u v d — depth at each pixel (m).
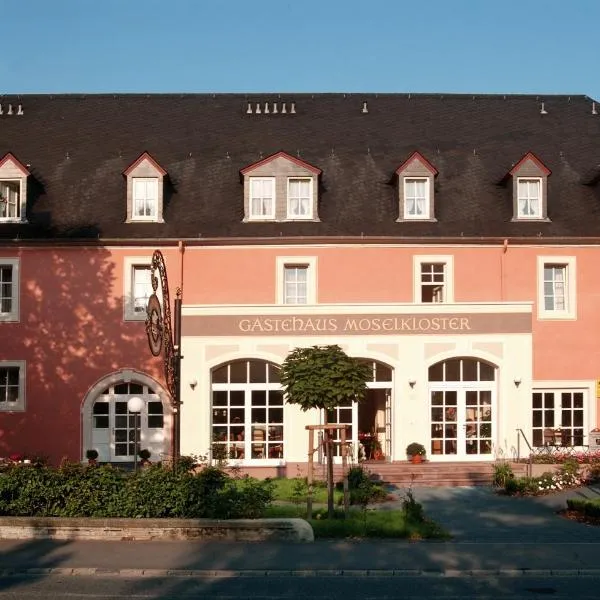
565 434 30.67
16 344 30.36
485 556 16.23
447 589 14.10
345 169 33.09
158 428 30.23
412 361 28.25
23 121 35.41
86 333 30.39
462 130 35.41
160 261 21.19
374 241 30.44
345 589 14.07
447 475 26.44
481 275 30.73
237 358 28.11
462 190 32.47
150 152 34.06
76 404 30.20
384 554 16.34
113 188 32.53
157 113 35.88
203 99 36.53
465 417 28.53
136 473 18.53
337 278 30.47
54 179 32.88
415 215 31.34
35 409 30.17
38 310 30.44
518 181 31.72
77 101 36.31
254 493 18.36
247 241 30.45
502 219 31.52
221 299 30.48
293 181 31.47
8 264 30.55
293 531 17.45
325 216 31.27
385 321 28.27
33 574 15.04
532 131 35.53
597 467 25.50
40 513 17.91
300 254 30.53
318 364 20.67
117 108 36.06
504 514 20.88
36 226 31.05
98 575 14.99
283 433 28.14
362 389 20.80
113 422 30.33
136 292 30.81
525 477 24.83
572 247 31.02
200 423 27.91
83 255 30.61
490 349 28.44
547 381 30.67
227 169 33.22
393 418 28.22
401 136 34.91
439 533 17.83
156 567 15.30
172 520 17.47
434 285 30.86
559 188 32.88
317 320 28.23
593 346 30.94
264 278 30.55
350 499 21.98
